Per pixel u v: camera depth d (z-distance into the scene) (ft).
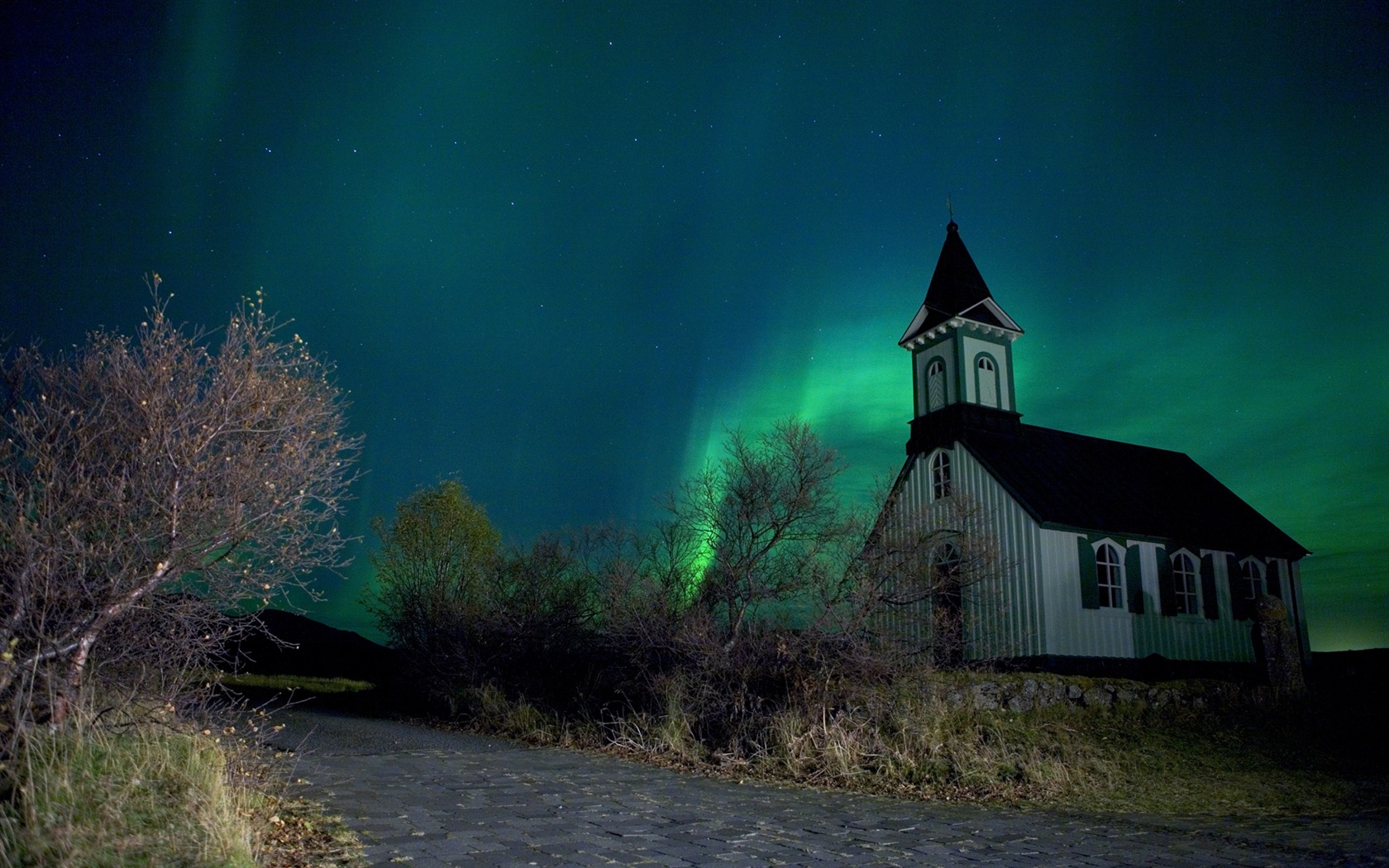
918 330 89.20
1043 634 68.33
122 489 22.16
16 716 19.60
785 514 53.62
